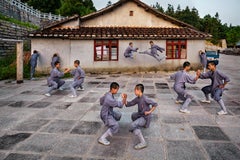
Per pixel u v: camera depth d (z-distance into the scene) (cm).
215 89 598
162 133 454
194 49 1522
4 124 504
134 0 1548
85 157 355
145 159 349
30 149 382
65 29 1459
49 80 795
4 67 1359
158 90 913
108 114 412
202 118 548
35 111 607
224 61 2559
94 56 1434
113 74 1422
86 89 932
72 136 438
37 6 5078
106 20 1566
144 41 1470
